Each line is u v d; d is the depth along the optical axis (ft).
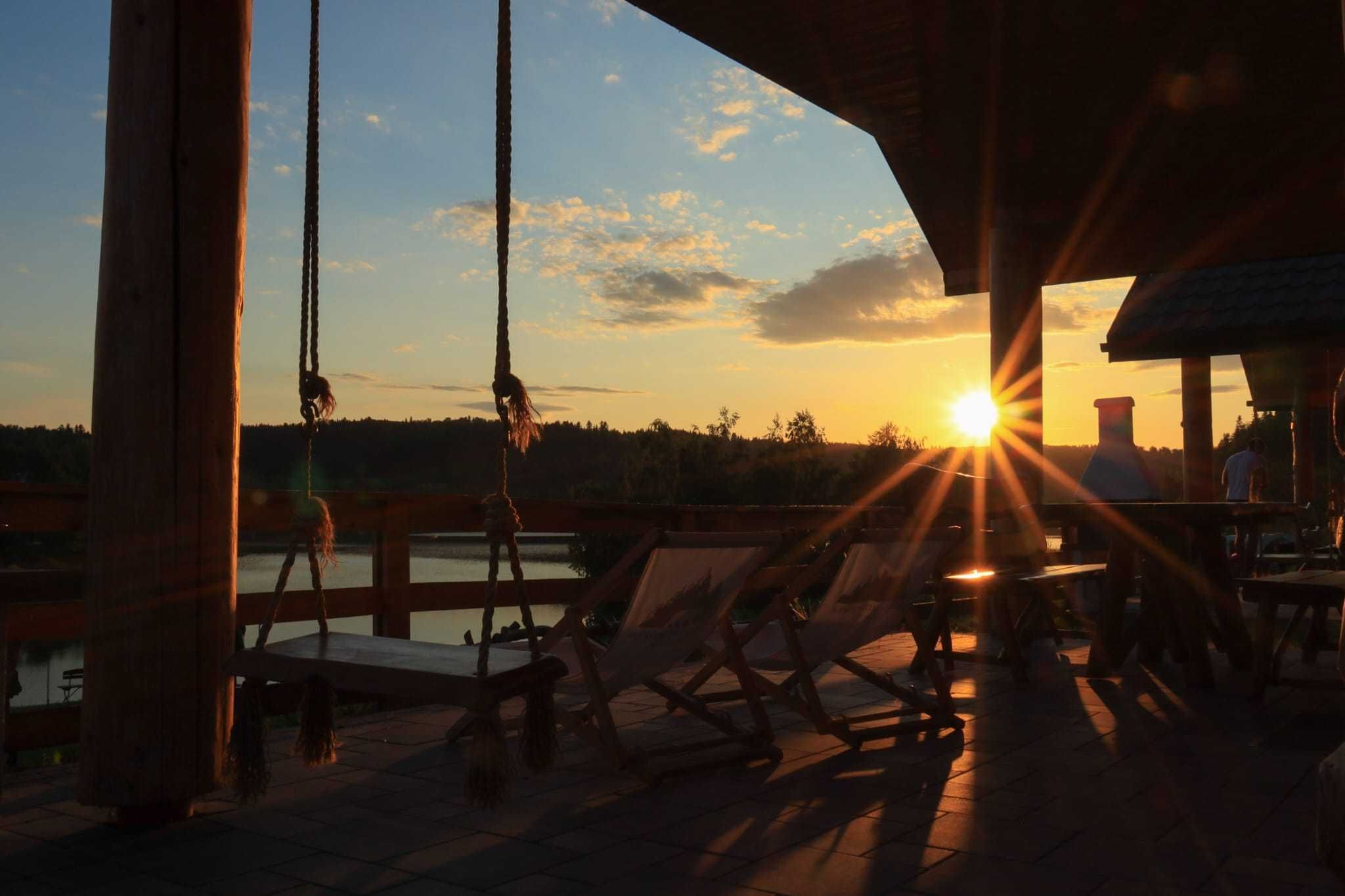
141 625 9.89
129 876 8.68
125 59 10.03
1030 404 24.34
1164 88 18.60
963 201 24.25
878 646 24.88
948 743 13.98
